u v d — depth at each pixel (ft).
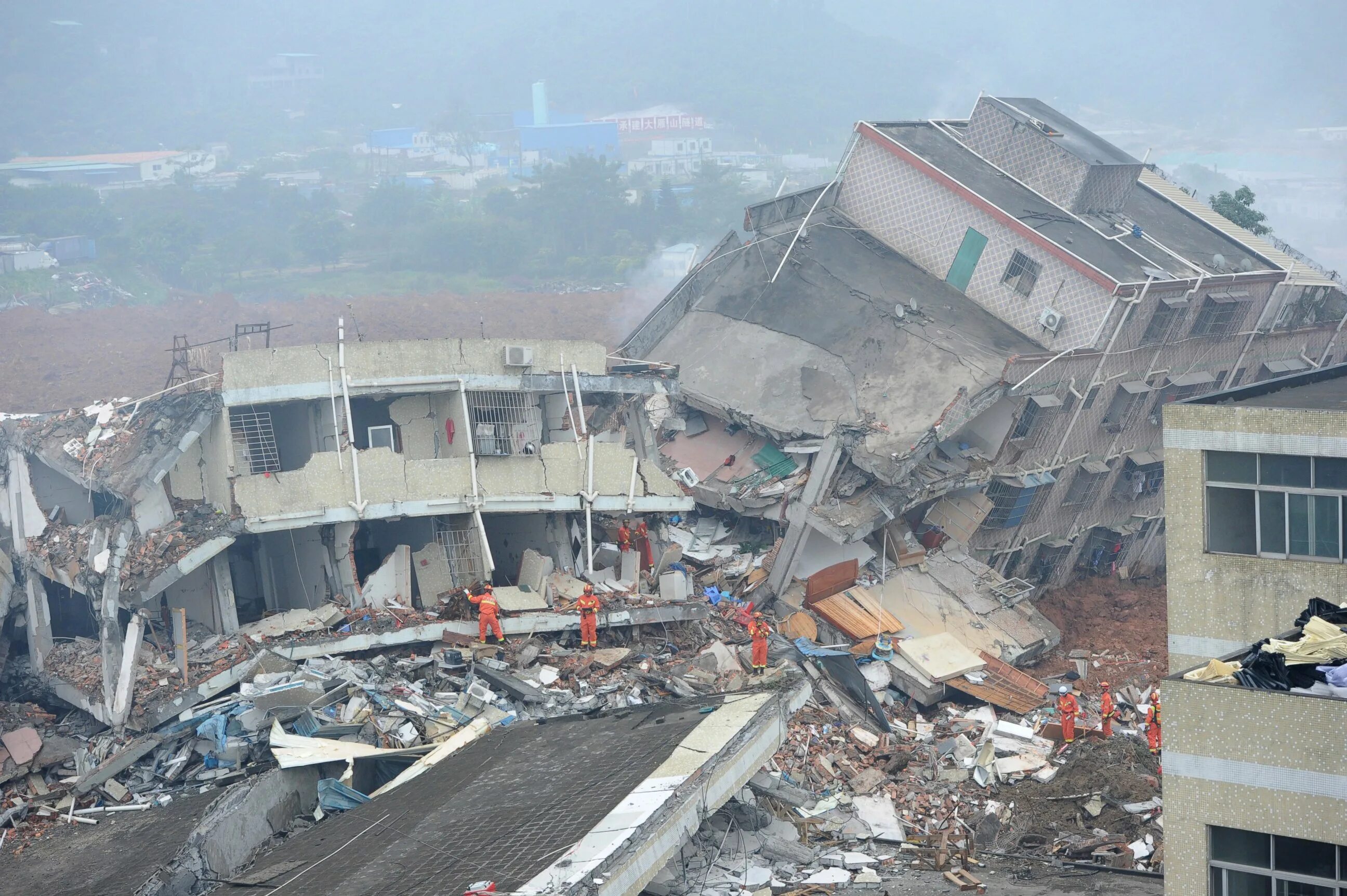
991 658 114.93
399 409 108.06
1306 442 65.46
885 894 74.54
